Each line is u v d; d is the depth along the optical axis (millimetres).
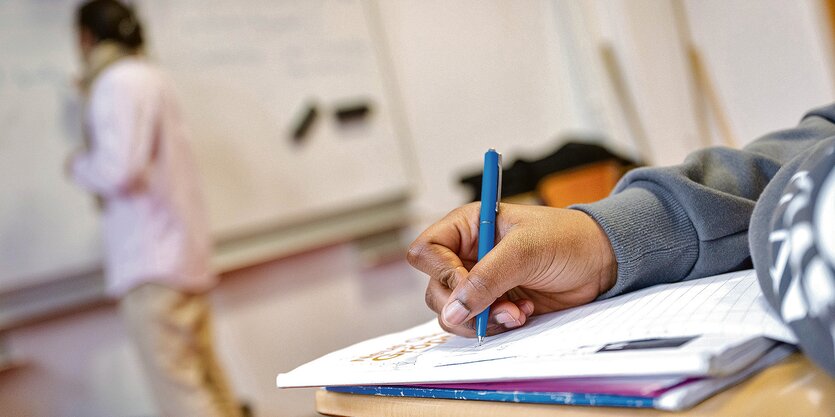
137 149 1880
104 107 1890
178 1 2500
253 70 2641
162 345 1948
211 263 2070
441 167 3125
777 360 342
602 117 3191
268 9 2688
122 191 1903
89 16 1991
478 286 443
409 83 3070
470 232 535
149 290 1938
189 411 1956
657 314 400
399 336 571
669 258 511
